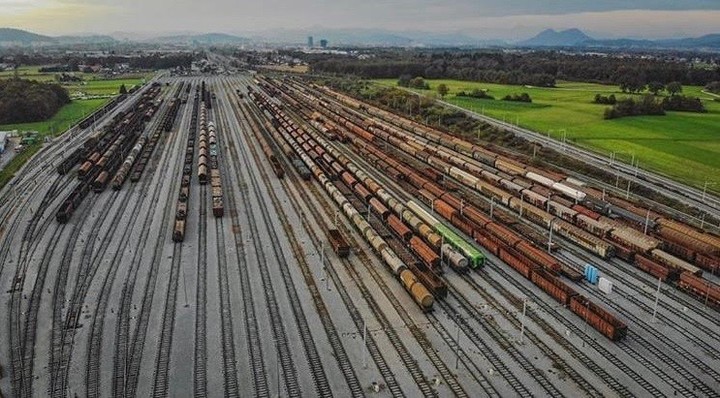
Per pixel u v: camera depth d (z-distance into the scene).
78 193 84.06
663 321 51.62
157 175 101.56
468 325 50.56
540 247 68.81
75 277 59.41
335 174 100.25
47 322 50.31
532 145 123.00
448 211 76.94
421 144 124.94
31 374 42.91
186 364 44.47
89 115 167.50
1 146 117.62
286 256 65.38
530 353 46.28
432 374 43.44
